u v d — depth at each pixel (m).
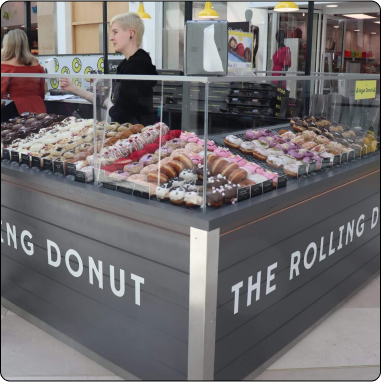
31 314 2.86
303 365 2.51
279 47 7.71
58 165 2.47
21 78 2.59
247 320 2.20
